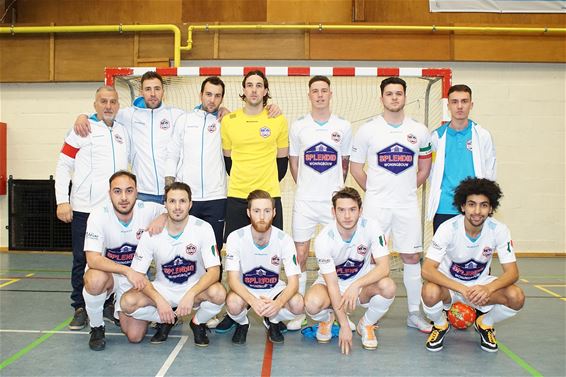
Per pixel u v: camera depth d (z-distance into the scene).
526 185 8.20
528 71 8.11
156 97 4.28
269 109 4.19
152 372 3.03
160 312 3.35
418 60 7.90
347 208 3.38
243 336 3.66
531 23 7.98
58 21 8.20
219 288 3.49
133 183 3.49
